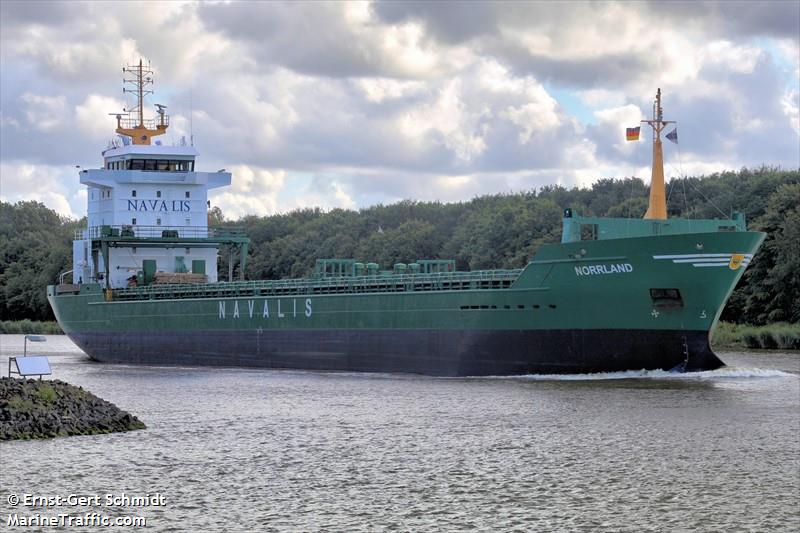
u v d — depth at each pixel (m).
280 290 102.62
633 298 76.19
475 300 83.31
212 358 108.00
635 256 75.19
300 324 98.44
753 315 144.12
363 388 78.25
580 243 77.31
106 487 46.03
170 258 123.19
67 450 53.41
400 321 89.12
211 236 123.19
